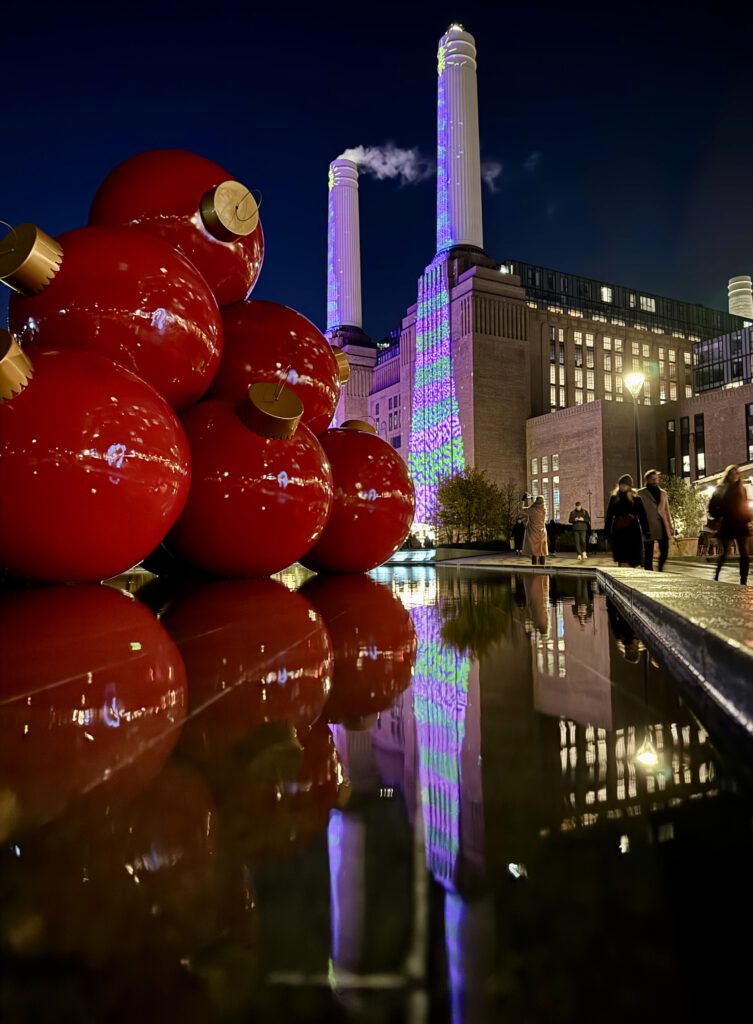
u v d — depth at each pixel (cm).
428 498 7300
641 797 100
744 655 146
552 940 62
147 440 341
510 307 7062
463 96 7675
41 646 222
